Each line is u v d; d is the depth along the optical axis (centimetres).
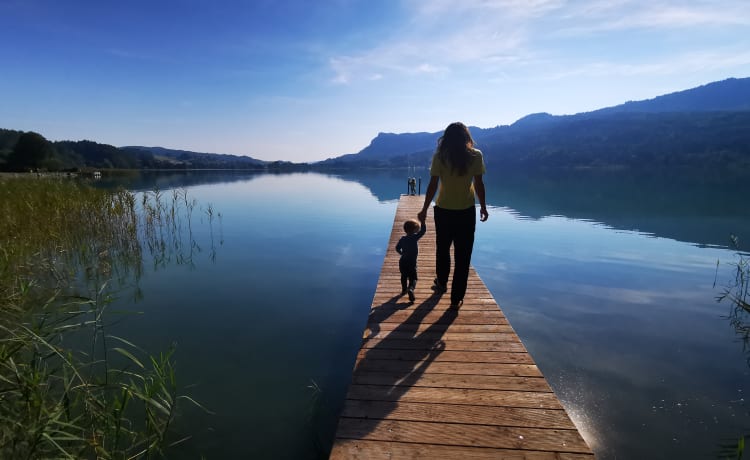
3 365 200
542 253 854
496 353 292
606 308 525
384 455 188
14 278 409
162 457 245
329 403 311
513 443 195
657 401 312
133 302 529
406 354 291
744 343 417
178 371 353
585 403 311
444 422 212
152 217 976
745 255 812
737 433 274
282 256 845
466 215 336
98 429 229
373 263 799
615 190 2680
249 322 471
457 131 326
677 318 487
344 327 462
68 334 400
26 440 180
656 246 911
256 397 316
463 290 366
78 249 748
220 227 1212
